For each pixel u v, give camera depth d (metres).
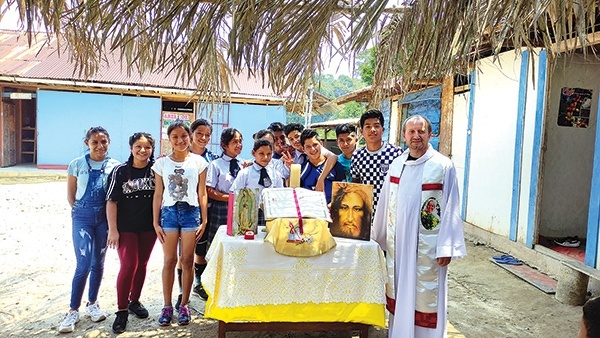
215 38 2.51
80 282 3.60
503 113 6.19
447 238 3.01
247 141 15.54
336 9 2.02
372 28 1.84
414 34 2.04
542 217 6.07
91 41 2.96
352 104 27.05
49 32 2.19
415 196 3.10
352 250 3.17
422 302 3.09
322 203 3.25
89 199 3.61
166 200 3.56
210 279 3.08
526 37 1.88
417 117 3.14
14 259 5.34
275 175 3.91
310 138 3.86
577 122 5.99
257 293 3.05
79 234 3.60
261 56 2.01
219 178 4.08
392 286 3.23
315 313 3.12
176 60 2.02
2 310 3.89
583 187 6.10
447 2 1.85
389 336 3.33
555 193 6.07
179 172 3.56
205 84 3.79
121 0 2.01
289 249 3.06
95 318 3.69
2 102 14.58
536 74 5.54
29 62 15.10
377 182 3.68
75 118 14.48
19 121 16.05
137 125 14.79
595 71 5.89
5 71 14.28
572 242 5.72
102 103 14.57
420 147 3.12
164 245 3.58
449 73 2.00
